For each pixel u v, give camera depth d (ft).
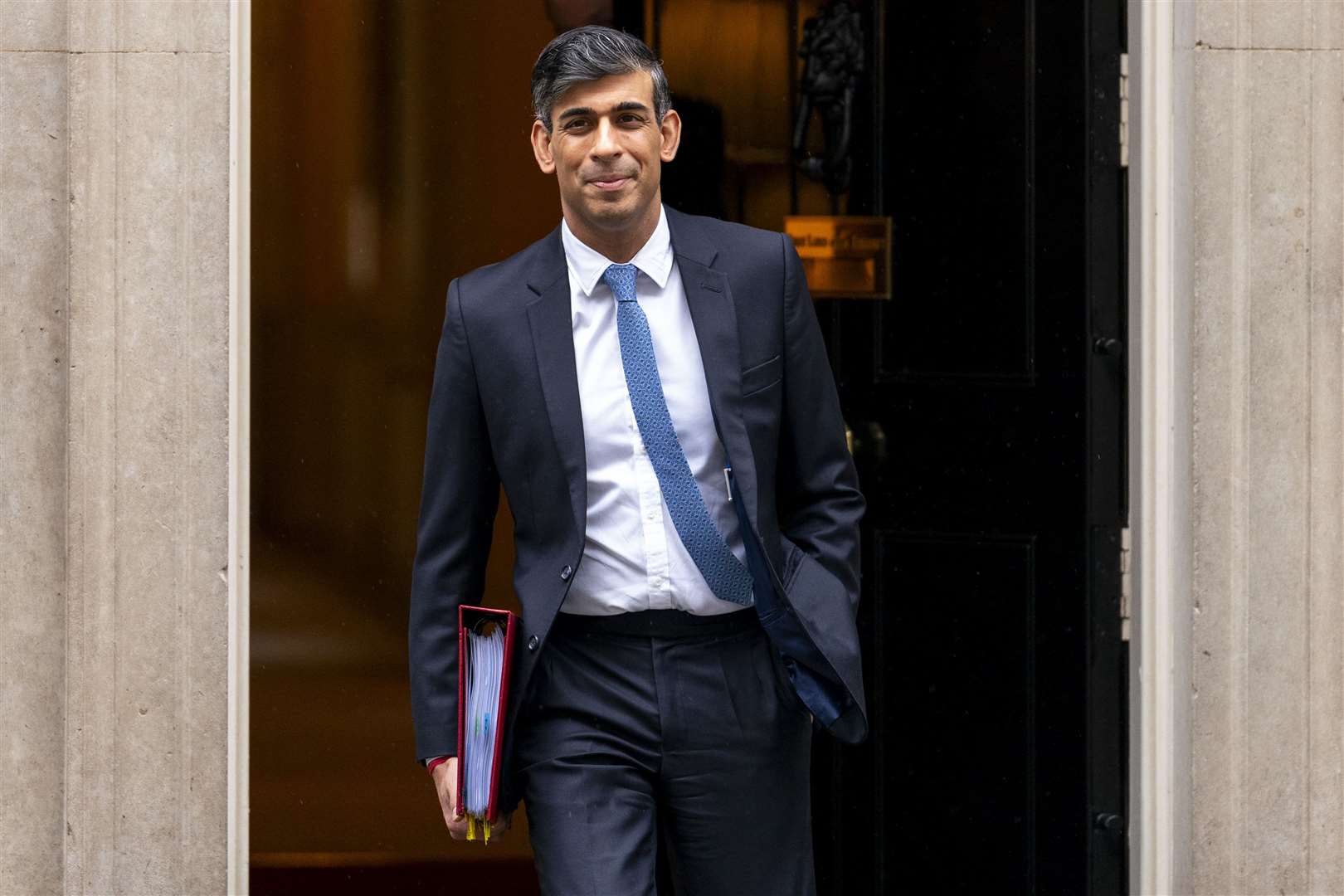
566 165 22.04
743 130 33.37
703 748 22.68
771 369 22.81
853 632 22.97
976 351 31.30
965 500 31.45
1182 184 27.48
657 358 22.65
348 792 36.70
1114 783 29.55
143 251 26.43
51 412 26.61
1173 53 27.81
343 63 36.17
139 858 26.91
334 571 36.65
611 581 22.58
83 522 26.58
